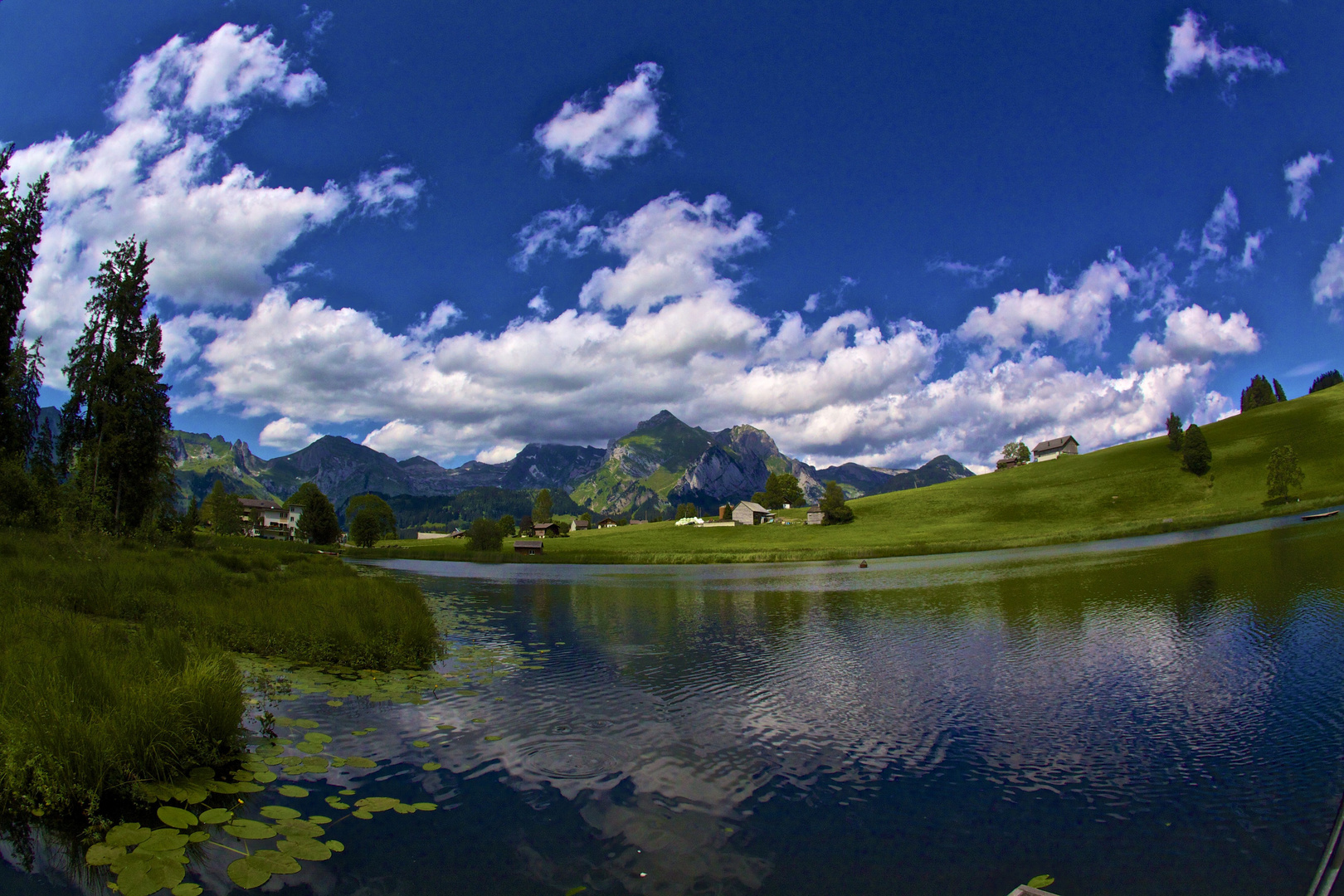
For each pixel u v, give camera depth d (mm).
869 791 10648
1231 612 25516
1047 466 156125
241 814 8828
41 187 55531
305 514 153750
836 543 112125
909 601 35250
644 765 11625
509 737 12875
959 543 90312
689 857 8422
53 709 9031
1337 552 42812
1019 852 8766
